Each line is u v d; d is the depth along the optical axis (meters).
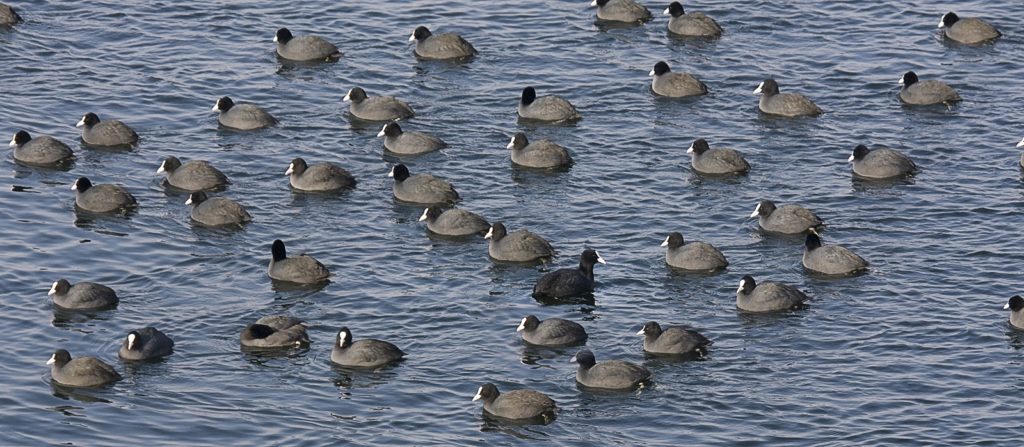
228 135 73.88
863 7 86.62
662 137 73.81
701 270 62.09
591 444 50.84
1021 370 54.81
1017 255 62.84
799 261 63.12
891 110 76.12
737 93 77.88
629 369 54.19
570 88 78.38
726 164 70.06
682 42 83.06
